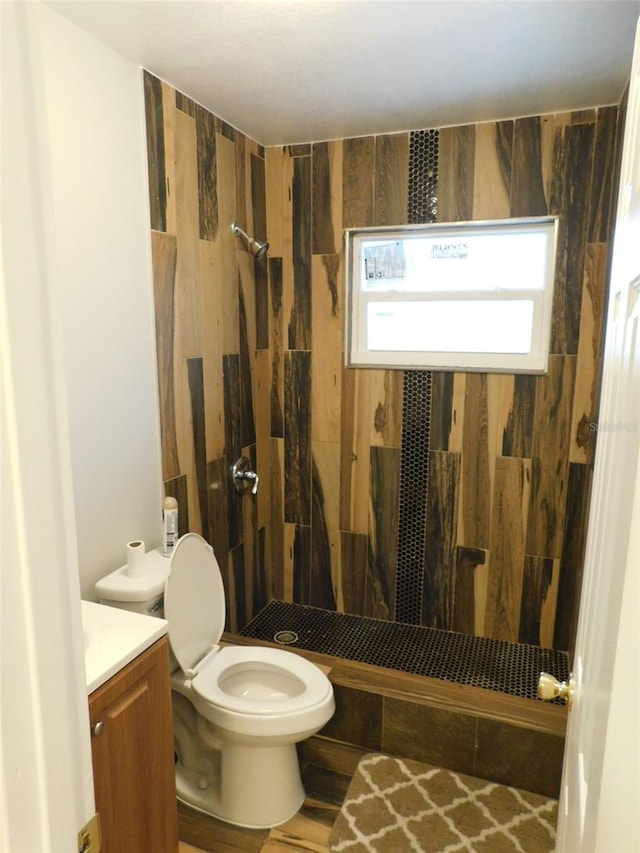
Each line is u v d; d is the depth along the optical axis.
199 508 2.23
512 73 1.82
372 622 2.72
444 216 2.34
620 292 0.82
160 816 1.39
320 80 1.87
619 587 0.55
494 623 2.56
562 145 2.14
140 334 1.85
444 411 2.49
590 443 2.27
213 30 1.54
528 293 2.30
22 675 0.49
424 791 1.91
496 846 1.70
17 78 0.45
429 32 1.55
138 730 1.29
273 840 1.74
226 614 2.50
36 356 0.48
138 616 1.41
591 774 0.64
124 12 1.46
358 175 2.43
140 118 1.78
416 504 2.60
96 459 1.70
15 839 0.50
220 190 2.22
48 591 0.51
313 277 2.58
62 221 1.53
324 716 1.74
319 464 2.74
